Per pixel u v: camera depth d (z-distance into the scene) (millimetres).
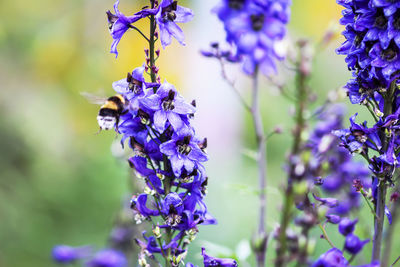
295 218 691
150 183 637
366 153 650
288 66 799
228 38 597
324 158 681
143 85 622
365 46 626
